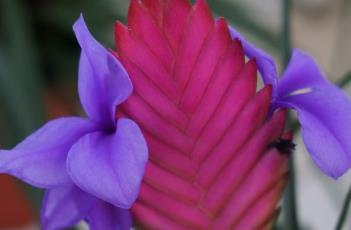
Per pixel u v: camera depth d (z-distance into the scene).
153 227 0.36
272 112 0.36
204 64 0.35
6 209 0.76
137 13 0.34
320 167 0.34
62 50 0.78
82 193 0.36
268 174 0.36
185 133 0.35
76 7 0.76
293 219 0.43
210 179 0.36
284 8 0.43
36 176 0.33
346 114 0.35
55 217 0.36
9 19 0.63
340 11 0.89
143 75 0.34
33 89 0.59
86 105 0.34
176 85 0.35
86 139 0.33
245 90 0.35
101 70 0.34
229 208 0.36
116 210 0.35
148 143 0.35
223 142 0.35
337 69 0.88
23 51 0.62
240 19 0.70
